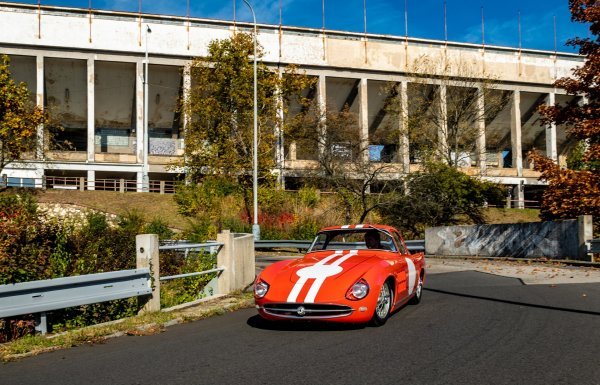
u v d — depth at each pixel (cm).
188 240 1780
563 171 1922
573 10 2052
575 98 6988
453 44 6481
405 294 802
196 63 3778
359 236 845
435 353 540
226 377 468
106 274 721
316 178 3731
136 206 3691
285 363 511
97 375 491
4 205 959
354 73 6188
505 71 6588
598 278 1264
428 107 4662
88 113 5325
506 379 448
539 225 1981
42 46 5328
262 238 3109
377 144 5969
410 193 3412
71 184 5303
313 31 6088
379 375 463
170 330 715
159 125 6300
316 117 4044
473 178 3469
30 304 626
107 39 5466
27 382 477
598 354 529
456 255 2527
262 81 3791
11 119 3095
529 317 744
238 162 3666
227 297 992
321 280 666
